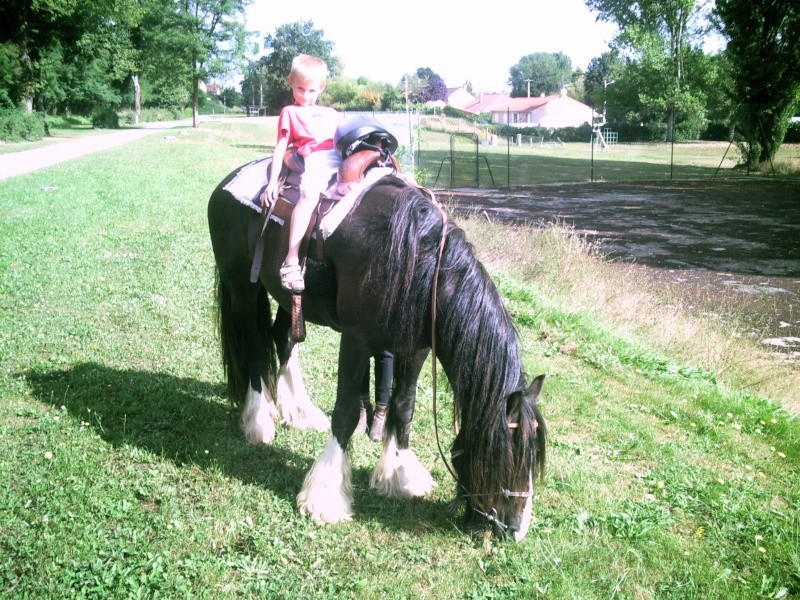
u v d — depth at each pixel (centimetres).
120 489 383
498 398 312
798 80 3234
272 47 10425
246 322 456
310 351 628
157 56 5312
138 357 588
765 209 1978
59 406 485
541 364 636
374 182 366
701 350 752
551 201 2102
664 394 595
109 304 723
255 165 434
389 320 340
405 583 321
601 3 5838
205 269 884
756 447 510
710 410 576
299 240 362
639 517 382
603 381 615
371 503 391
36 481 384
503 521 319
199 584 313
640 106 6506
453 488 409
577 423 518
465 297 323
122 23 5091
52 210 1262
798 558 350
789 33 3183
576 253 1051
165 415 483
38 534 339
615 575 334
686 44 5700
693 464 463
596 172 3262
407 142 3262
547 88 14362
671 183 2742
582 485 417
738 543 371
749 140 3359
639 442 486
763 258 1306
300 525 364
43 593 300
